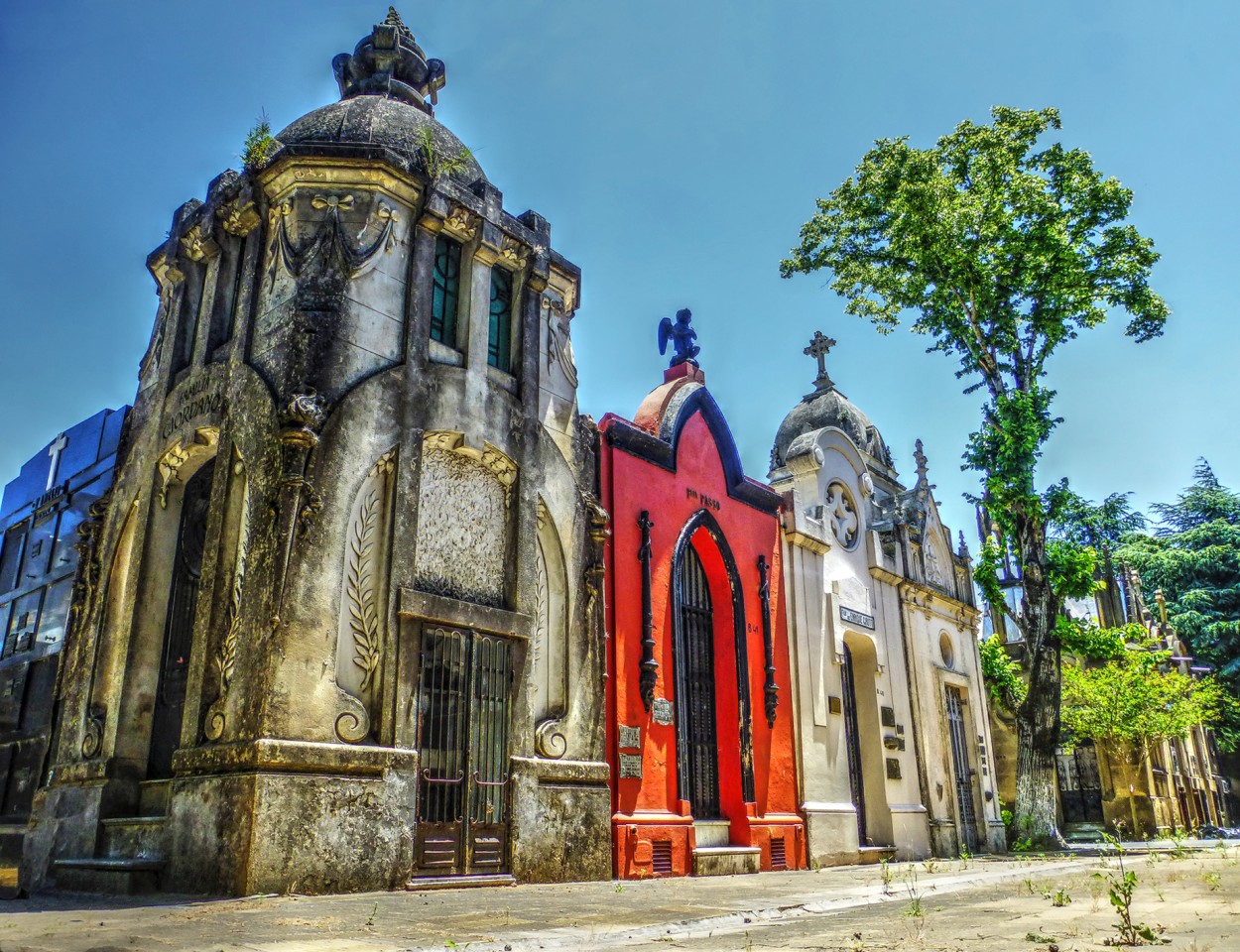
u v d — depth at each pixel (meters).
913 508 24.80
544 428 13.16
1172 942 5.17
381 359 11.20
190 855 9.07
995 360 24.02
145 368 13.79
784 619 18.16
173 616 12.10
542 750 11.74
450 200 12.29
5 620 15.89
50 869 11.23
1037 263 22.84
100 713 11.70
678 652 15.25
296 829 8.87
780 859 16.06
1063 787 36.44
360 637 10.17
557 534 12.94
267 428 10.35
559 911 7.61
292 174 11.55
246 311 11.46
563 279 14.16
